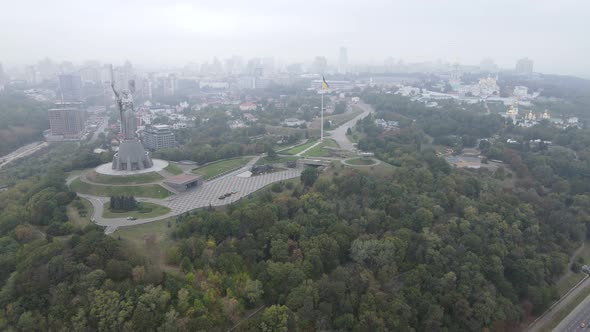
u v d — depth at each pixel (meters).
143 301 181.75
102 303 177.12
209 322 185.88
